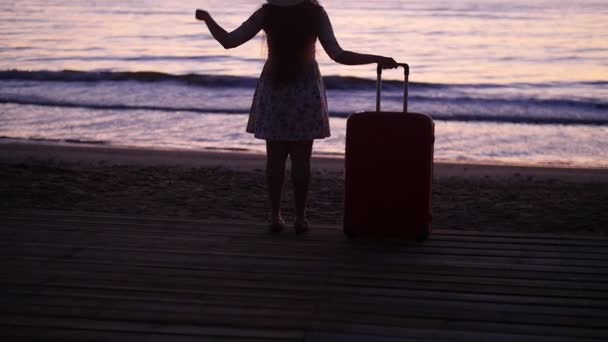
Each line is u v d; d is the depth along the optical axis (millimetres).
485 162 9992
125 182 7043
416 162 4660
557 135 12648
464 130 13055
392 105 16047
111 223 5094
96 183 6922
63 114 14078
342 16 38188
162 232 4902
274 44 4582
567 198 6781
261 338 3262
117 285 3900
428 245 4672
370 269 4199
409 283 3973
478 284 3959
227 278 4027
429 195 4703
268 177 4871
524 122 13930
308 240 4770
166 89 17406
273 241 4734
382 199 4727
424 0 47625
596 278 4062
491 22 35562
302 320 3467
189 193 6609
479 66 22938
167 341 3223
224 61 23312
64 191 6457
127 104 15266
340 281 3998
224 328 3367
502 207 6297
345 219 4789
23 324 3387
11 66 21797
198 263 4273
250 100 16078
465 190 7207
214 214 5801
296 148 4781
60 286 3875
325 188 7148
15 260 4273
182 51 25609
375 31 32156
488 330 3361
